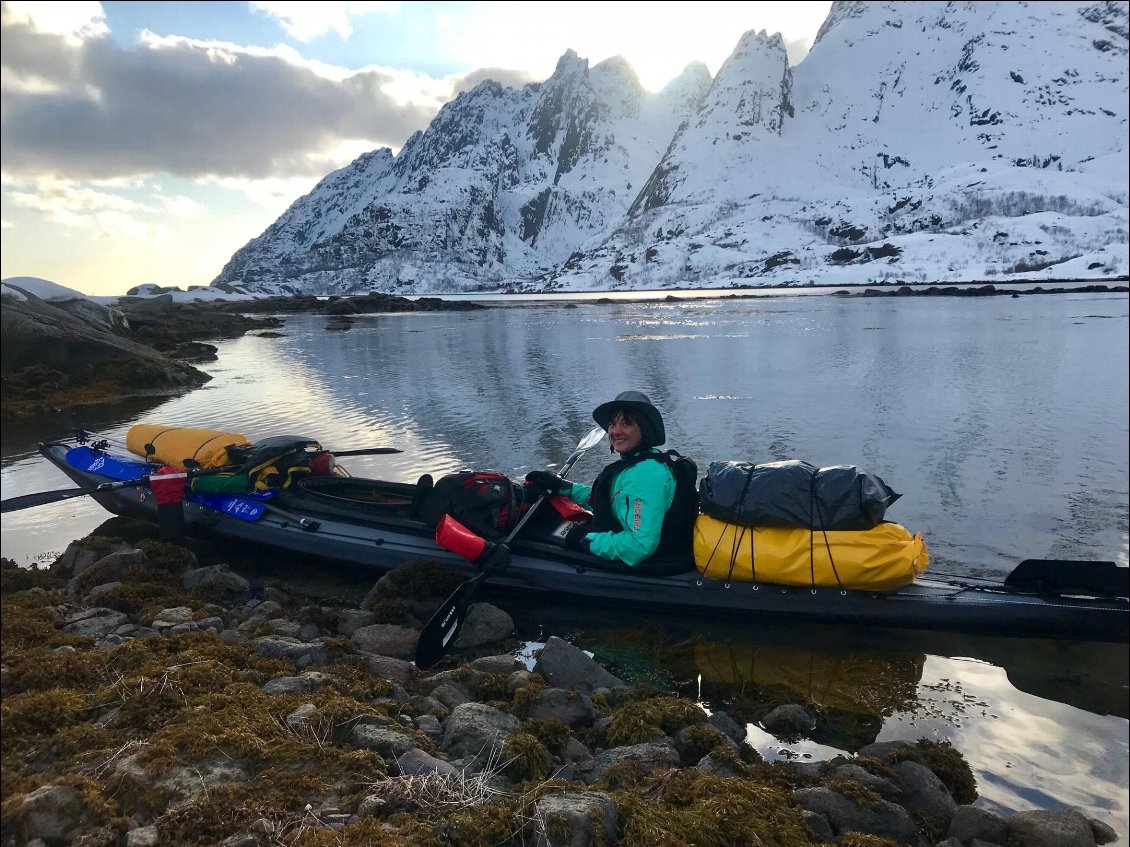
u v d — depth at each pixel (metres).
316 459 6.79
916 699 4.10
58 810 2.40
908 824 2.83
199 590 5.28
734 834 2.57
